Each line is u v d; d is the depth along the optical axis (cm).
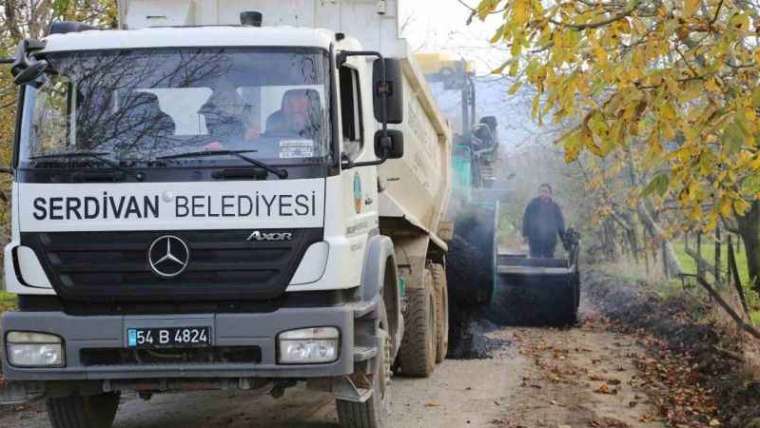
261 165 761
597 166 2197
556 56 707
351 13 1066
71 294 762
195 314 757
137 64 793
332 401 1059
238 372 755
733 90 686
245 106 783
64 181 768
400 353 1221
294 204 762
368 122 904
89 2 1238
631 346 1614
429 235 1248
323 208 766
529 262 1923
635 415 1040
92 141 777
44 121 786
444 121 1405
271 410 1016
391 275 945
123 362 765
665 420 1014
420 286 1206
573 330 1859
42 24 1244
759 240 1450
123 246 761
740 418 980
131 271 761
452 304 1569
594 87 714
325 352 754
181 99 784
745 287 1642
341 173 783
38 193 769
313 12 1066
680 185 828
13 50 1256
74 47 800
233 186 761
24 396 784
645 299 2091
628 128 690
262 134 773
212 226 759
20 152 783
